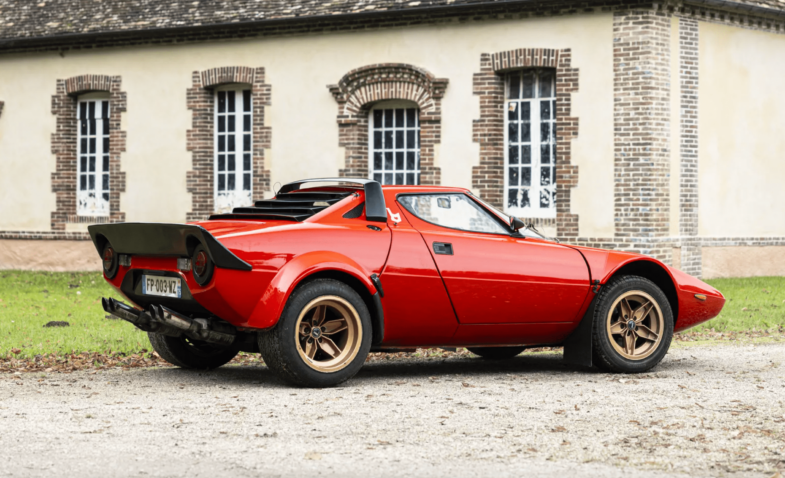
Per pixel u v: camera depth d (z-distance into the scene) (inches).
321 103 669.3
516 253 272.1
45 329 373.1
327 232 250.5
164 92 721.6
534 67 612.4
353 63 657.6
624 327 283.0
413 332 262.4
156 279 255.8
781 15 644.7
